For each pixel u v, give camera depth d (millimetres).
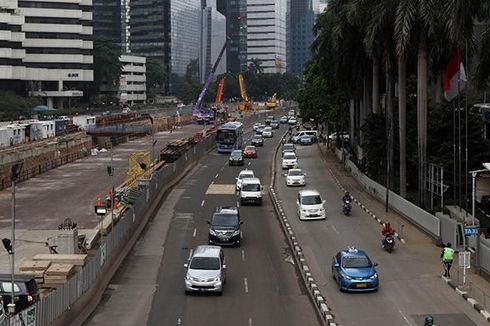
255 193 57625
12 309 24500
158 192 60406
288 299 30953
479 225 38000
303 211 49500
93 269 31047
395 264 36469
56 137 111250
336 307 29016
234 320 27844
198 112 174250
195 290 31469
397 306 29125
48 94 178125
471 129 52125
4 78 160875
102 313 29031
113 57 197250
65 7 179250
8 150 85375
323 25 80750
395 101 61344
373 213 51750
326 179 72562
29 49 176750
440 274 34281
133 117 139625
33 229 49000
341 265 32062
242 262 38188
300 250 39500
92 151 104125
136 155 74688
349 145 91375
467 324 26516
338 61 71188
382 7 51125
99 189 69625
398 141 58594
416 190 58562
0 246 42688
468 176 47688
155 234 46062
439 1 46250
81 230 47312
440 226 40562
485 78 44250
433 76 58250
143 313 28984
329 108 98312
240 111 191500
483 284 32062
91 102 193375
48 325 24266
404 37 47906
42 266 31328
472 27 45000
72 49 180750
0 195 66312
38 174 82062
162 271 36406
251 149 96875
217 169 83625
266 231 46938
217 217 43000
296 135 121938
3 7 162000
